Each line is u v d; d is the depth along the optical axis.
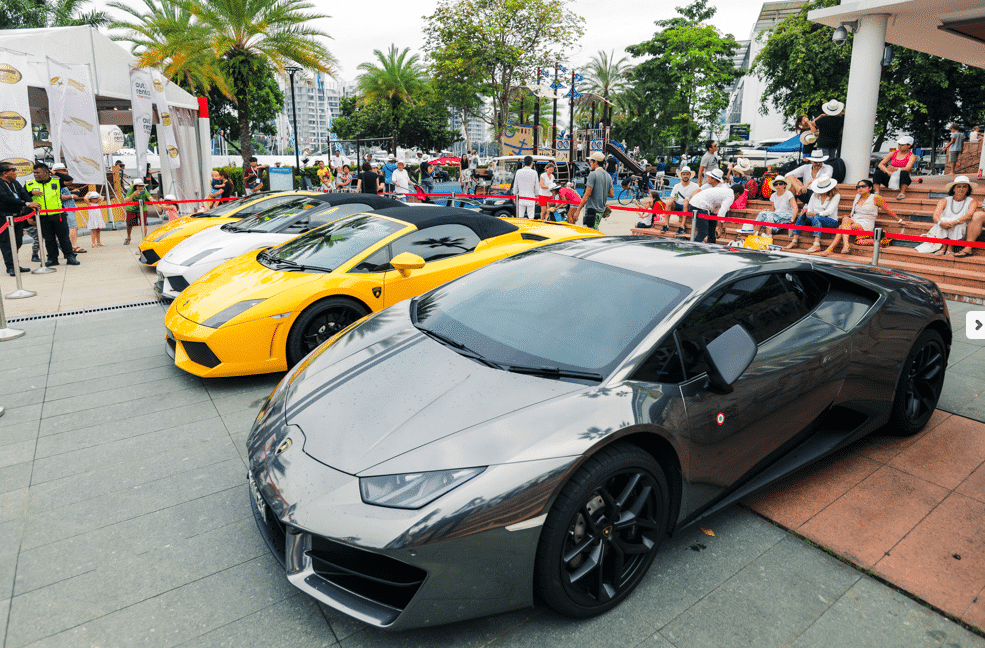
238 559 2.52
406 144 71.12
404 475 1.98
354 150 76.50
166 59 21.75
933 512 2.88
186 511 2.86
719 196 8.77
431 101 45.44
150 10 23.77
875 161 21.83
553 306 2.78
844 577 2.46
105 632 2.12
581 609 2.16
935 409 4.02
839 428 3.27
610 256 3.13
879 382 3.25
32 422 3.80
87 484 3.09
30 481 3.11
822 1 26.69
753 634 2.15
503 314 2.82
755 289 2.90
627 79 53.75
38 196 8.99
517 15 30.20
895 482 3.14
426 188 23.02
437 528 1.86
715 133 57.88
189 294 4.73
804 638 2.14
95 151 12.32
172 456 3.38
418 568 1.89
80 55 13.25
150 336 5.59
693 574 2.46
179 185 17.22
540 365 2.42
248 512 2.86
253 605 2.26
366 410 2.30
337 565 2.01
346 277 4.64
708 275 2.79
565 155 32.72
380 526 1.87
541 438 2.06
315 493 2.01
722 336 2.38
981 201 8.36
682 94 50.69
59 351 5.15
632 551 2.28
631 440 2.31
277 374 4.67
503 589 2.01
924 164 32.72
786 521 2.81
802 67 26.41
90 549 2.57
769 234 9.48
